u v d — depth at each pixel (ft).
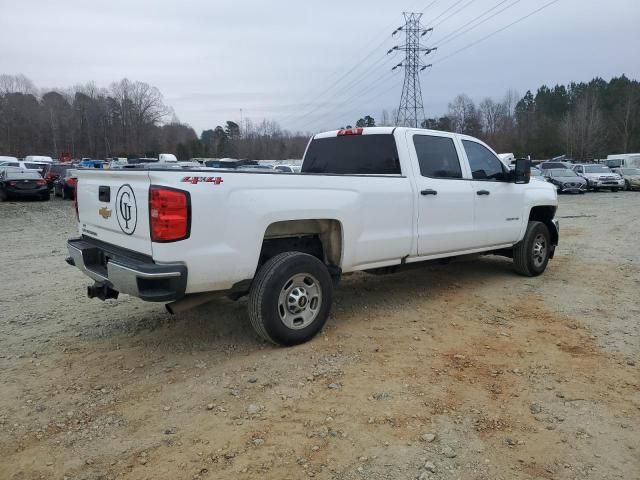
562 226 45.14
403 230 17.74
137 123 318.65
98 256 15.11
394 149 18.47
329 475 9.20
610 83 292.81
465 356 14.38
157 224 12.26
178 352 14.76
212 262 12.91
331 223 16.02
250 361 14.01
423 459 9.64
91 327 16.94
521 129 272.92
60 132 309.01
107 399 12.03
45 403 11.87
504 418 11.10
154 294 12.32
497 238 21.80
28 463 9.64
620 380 12.92
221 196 12.96
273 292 14.08
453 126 255.50
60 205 68.54
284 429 10.65
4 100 300.81
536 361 14.07
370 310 18.58
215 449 9.98
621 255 29.63
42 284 23.09
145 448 10.07
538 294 20.90
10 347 15.24
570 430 10.64
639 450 9.99
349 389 12.37
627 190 103.45
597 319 17.65
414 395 12.08
